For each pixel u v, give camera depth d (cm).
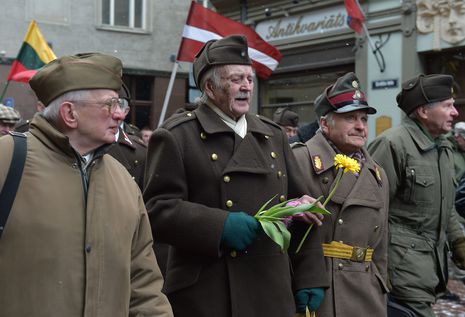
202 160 259
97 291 195
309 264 280
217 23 730
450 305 626
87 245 195
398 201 380
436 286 384
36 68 796
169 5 1923
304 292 278
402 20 1061
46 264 188
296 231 284
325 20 1222
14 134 200
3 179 190
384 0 1092
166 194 256
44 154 197
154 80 1919
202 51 275
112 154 400
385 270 326
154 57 1916
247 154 264
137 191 221
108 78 209
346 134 317
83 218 197
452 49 1012
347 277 304
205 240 246
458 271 742
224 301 255
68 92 204
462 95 1019
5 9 1750
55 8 1805
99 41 1856
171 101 1927
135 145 424
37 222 189
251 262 259
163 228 250
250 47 770
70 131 207
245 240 248
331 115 321
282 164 281
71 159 200
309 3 1245
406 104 390
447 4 995
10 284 186
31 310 186
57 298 188
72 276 192
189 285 257
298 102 1320
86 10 1839
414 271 368
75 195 198
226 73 264
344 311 299
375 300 310
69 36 1823
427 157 381
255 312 255
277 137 287
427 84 380
